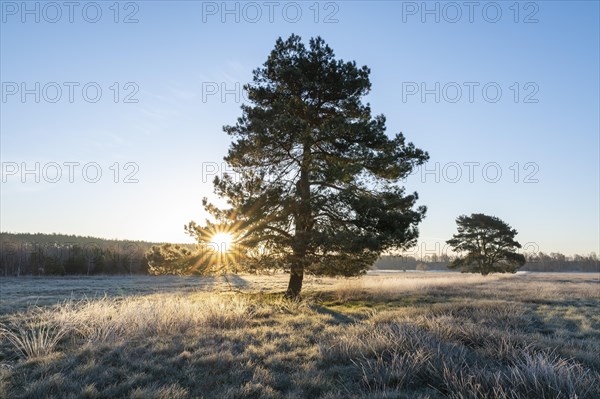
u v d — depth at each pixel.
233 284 36.81
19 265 66.94
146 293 26.31
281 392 5.65
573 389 4.98
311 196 18.09
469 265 57.84
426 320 10.50
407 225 17.03
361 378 6.07
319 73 19.45
